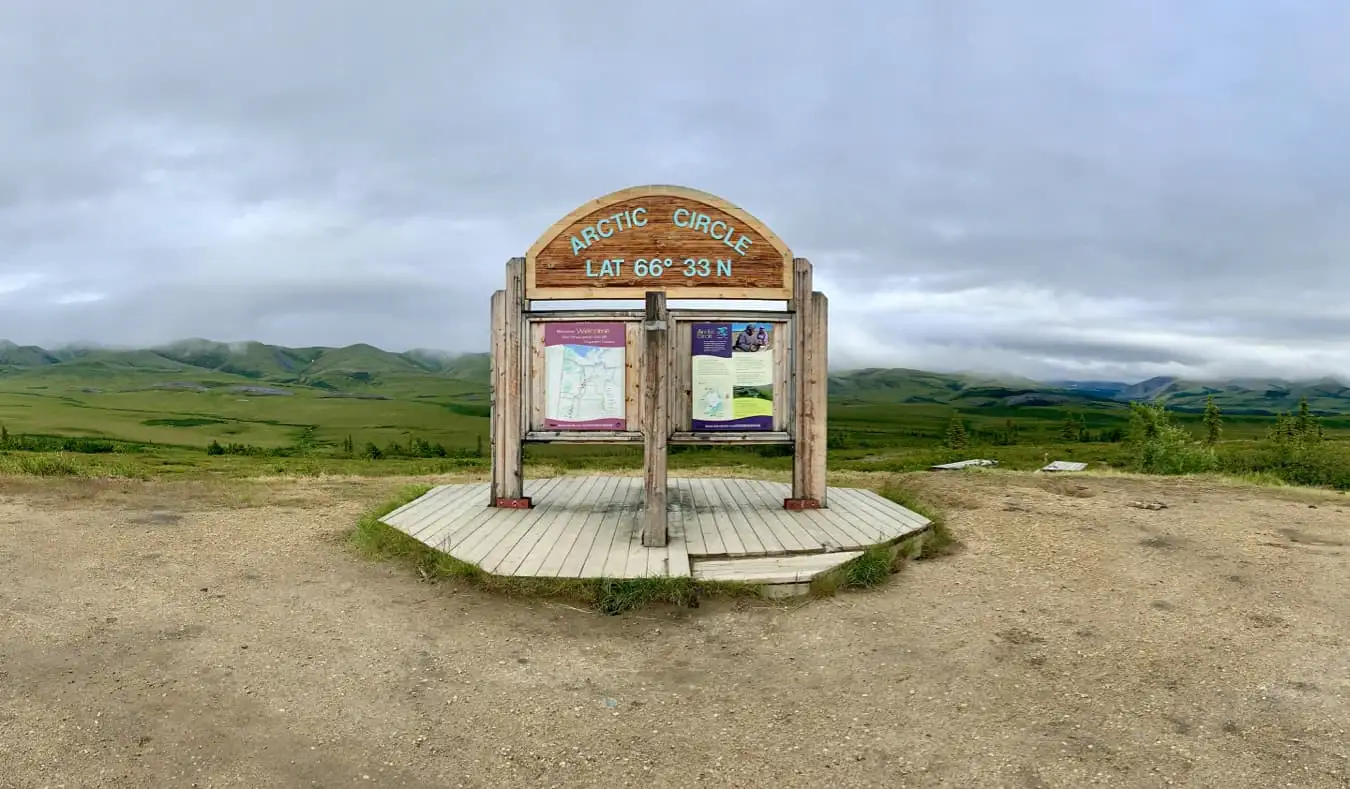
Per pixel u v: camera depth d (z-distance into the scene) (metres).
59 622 5.49
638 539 7.55
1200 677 4.61
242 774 3.56
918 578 6.79
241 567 7.06
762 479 12.77
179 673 4.68
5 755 3.66
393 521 8.39
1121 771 3.54
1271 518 9.23
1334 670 4.70
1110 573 6.86
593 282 9.05
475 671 4.81
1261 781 3.44
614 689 4.57
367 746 3.84
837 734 3.97
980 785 3.45
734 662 4.98
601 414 8.95
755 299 9.06
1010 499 10.56
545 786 3.49
